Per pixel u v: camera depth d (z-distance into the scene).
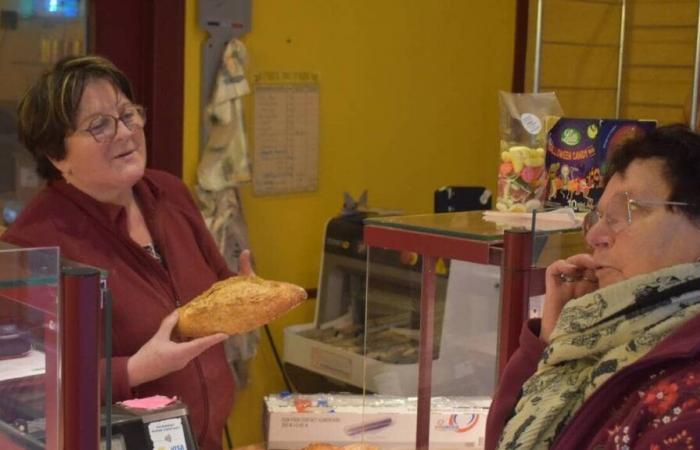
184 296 2.07
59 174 2.05
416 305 1.78
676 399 1.11
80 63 1.96
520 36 3.87
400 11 3.55
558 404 1.29
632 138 1.37
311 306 3.43
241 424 3.26
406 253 1.78
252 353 3.12
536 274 1.56
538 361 1.48
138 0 2.98
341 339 3.12
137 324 1.95
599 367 1.24
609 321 1.27
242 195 3.21
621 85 3.52
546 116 1.91
